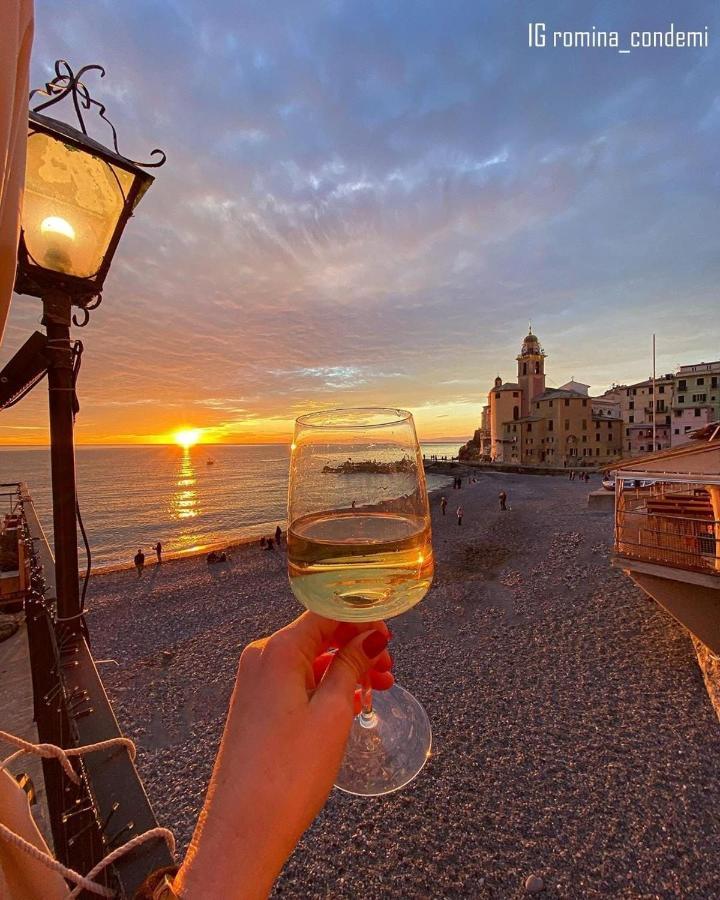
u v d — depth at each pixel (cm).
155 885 67
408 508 92
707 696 1186
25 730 331
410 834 862
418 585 90
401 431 96
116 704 1414
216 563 3253
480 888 762
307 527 86
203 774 1068
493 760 1043
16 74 61
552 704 1245
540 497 5200
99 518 6356
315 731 76
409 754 118
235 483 10881
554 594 2075
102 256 246
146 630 2064
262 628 1973
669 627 1574
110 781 116
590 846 814
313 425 93
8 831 60
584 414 7562
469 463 9950
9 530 645
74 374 245
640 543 1133
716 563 986
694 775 942
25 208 221
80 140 221
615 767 989
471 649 1633
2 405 305
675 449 1065
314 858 830
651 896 729
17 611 523
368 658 89
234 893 61
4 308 62
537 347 8831
